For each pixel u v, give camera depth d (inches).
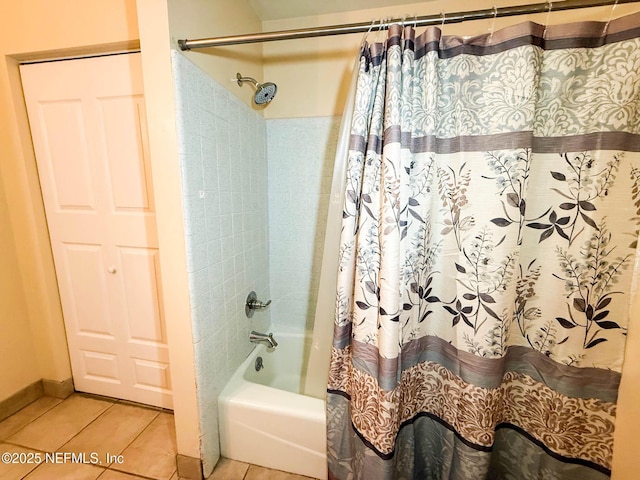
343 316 44.6
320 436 47.4
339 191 45.4
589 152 35.7
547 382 40.8
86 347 63.8
